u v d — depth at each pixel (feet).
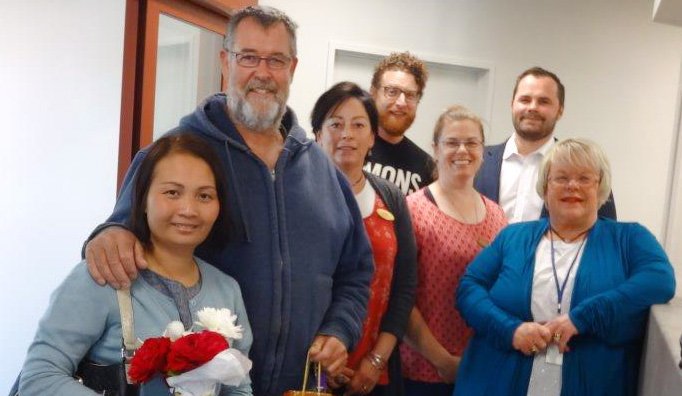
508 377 6.27
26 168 8.55
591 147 6.58
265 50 5.43
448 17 13.60
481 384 6.49
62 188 8.40
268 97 5.49
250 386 5.12
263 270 5.41
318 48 12.94
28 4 8.42
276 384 5.48
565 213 6.48
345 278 6.17
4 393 8.61
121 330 4.37
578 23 14.14
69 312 4.29
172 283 4.66
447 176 7.84
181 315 4.58
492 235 7.85
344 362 5.68
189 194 4.71
